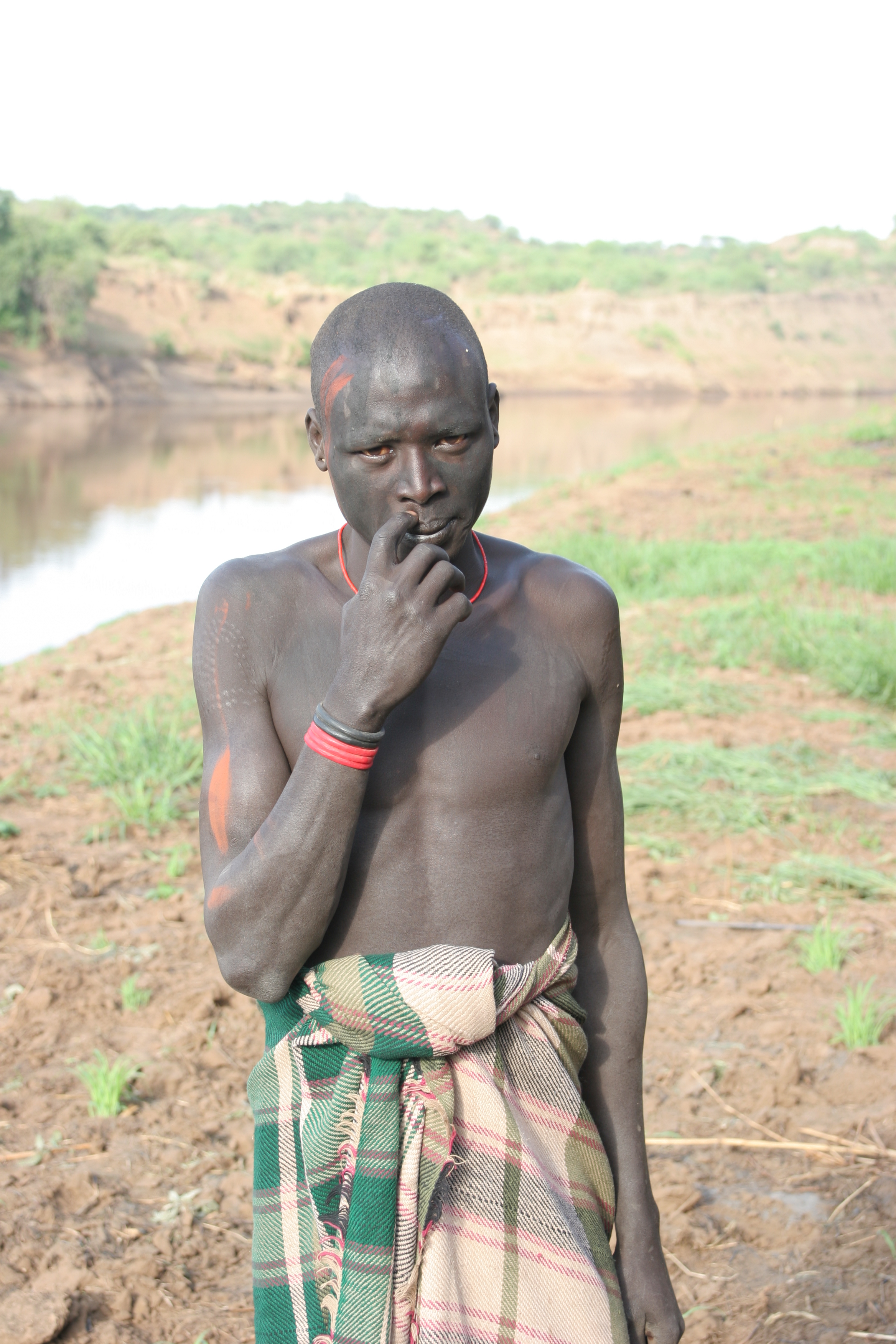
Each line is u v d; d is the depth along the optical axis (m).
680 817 5.79
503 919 1.45
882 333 112.31
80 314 57.25
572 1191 1.46
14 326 55.28
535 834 1.47
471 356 1.35
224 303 74.56
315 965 1.43
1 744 6.95
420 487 1.32
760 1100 3.54
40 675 8.66
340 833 1.30
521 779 1.45
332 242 105.38
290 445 37.94
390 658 1.28
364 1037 1.37
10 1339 2.57
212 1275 2.87
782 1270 2.85
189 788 6.28
